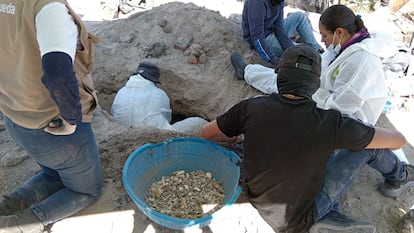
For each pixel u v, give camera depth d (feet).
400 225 8.06
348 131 6.32
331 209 7.38
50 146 6.15
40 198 7.48
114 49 14.65
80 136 6.33
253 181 6.86
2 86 5.78
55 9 5.00
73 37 5.14
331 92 9.29
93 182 7.30
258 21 13.23
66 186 7.38
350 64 8.64
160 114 11.66
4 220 6.73
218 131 7.66
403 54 13.58
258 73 13.08
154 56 14.26
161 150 8.25
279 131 6.40
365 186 8.86
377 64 8.67
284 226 6.98
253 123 6.67
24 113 5.88
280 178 6.52
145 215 7.68
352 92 8.64
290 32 15.31
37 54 5.29
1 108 6.04
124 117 11.46
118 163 8.71
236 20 16.85
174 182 8.30
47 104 5.74
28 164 8.79
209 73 13.89
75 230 7.38
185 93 13.79
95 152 6.89
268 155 6.51
